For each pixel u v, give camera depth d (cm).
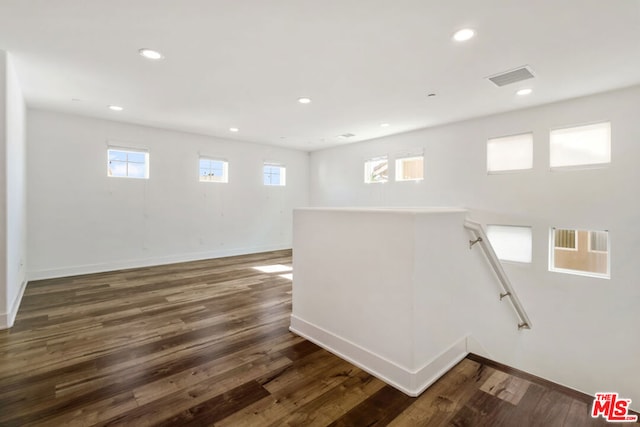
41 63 293
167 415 163
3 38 248
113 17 220
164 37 247
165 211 568
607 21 218
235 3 203
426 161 543
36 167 443
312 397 178
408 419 160
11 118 293
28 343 247
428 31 235
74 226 476
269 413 165
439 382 192
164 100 402
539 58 277
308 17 218
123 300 357
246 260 610
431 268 190
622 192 348
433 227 191
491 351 268
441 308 201
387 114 455
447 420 158
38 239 447
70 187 472
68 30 237
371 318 203
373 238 200
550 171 400
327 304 237
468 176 482
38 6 206
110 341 251
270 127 546
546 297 401
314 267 249
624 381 346
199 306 338
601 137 366
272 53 272
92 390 184
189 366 212
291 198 772
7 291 279
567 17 214
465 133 486
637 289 338
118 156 519
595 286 365
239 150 671
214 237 638
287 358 224
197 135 606
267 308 333
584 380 371
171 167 573
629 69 298
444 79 326
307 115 465
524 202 422
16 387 187
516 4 201
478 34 238
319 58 281
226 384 191
